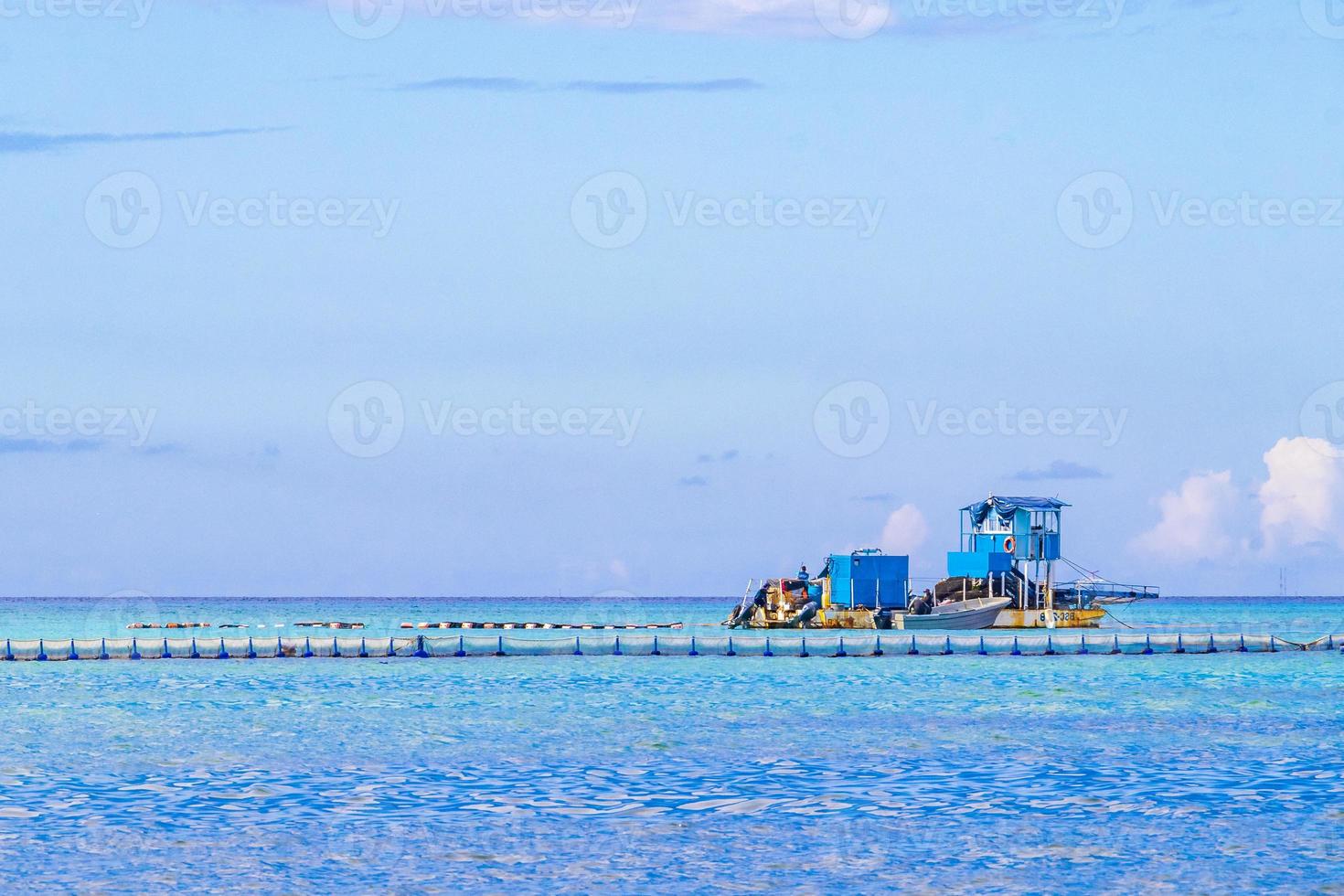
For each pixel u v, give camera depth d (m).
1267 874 37.28
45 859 38.47
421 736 64.81
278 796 47.94
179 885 35.91
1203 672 107.81
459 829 42.50
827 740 63.41
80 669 109.88
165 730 67.38
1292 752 59.59
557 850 39.78
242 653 121.38
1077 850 39.91
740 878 36.91
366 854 39.22
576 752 59.34
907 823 43.69
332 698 85.38
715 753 58.97
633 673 106.50
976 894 35.44
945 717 73.75
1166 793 49.00
